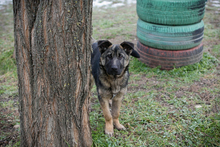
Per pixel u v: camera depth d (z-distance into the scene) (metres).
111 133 3.58
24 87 2.66
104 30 9.34
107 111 3.53
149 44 5.95
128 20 10.69
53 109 2.65
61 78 2.51
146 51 6.10
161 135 3.52
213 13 10.88
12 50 6.89
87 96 2.88
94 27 9.74
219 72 5.67
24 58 2.50
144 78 5.64
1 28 9.50
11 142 3.41
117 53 3.31
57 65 2.44
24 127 2.90
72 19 2.29
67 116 2.72
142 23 5.97
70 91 2.61
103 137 3.51
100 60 3.46
